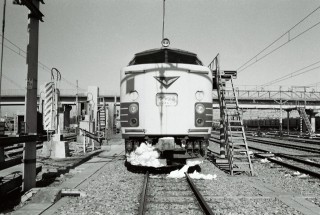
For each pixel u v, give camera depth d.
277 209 5.77
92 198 6.59
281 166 11.42
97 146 21.30
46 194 6.33
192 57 10.52
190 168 10.59
